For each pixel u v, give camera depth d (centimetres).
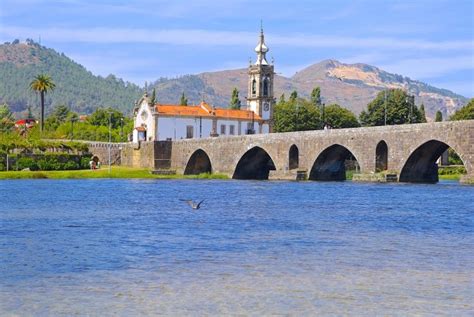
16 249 7338
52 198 14275
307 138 19575
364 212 10956
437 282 5709
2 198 14250
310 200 13288
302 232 8594
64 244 7662
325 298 5206
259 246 7462
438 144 16512
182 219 10131
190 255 6900
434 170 17475
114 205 12581
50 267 6331
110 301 5134
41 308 4978
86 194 15475
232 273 6028
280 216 10469
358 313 4850
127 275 5966
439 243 7706
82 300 5166
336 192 15112
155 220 10019
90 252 7112
